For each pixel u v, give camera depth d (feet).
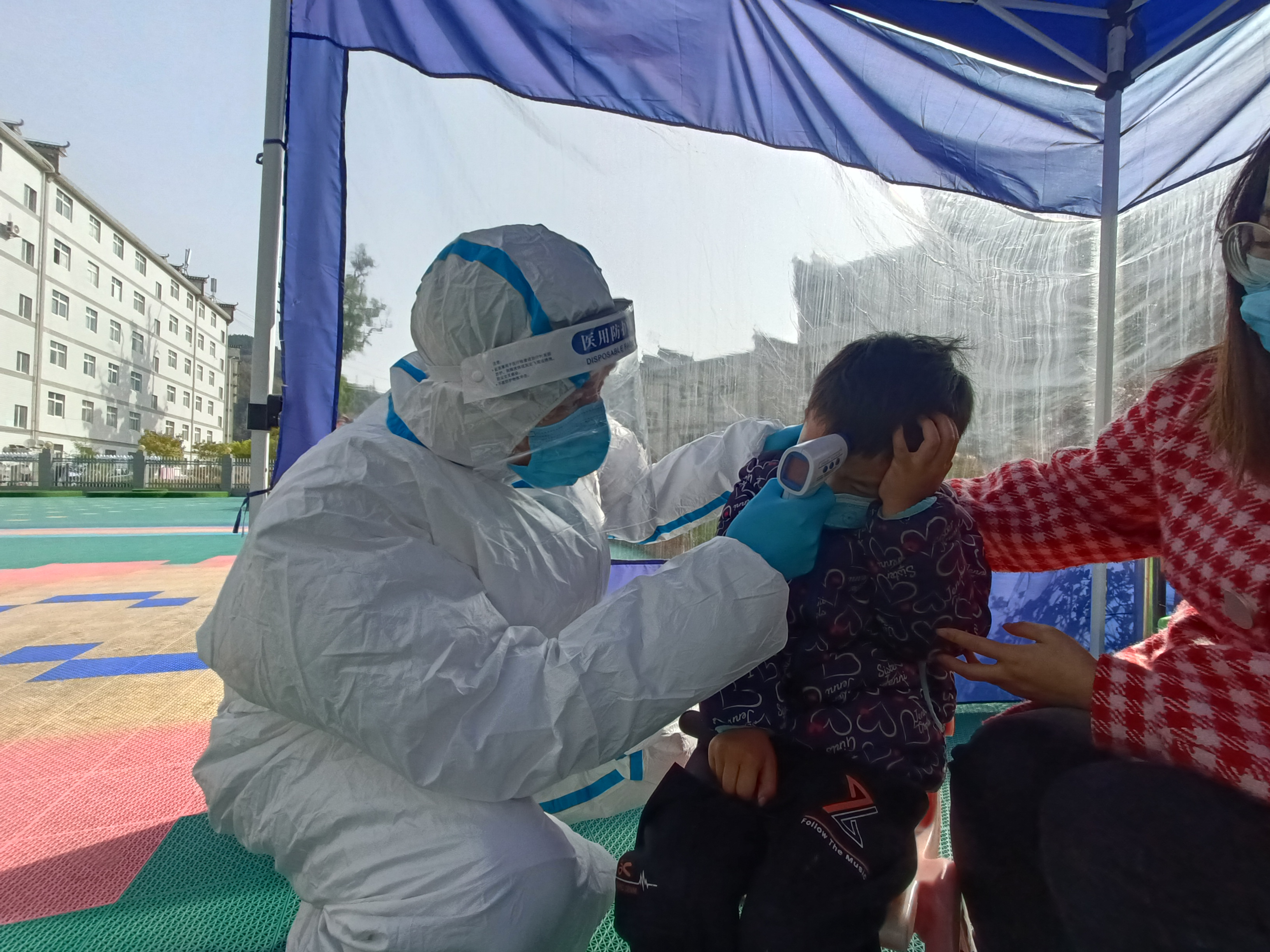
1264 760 2.40
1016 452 7.76
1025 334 7.79
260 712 3.86
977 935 3.15
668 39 6.66
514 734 3.04
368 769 3.52
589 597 4.17
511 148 6.22
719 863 3.30
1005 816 3.08
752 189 6.88
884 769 3.43
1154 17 7.48
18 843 5.59
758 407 6.84
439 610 3.19
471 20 6.15
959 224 7.61
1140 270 8.29
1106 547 4.05
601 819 6.05
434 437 3.58
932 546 3.46
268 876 5.18
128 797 6.35
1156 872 2.43
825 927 3.03
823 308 7.04
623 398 5.65
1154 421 3.51
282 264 5.76
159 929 4.58
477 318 3.34
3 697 8.95
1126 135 8.26
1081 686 2.88
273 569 3.17
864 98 7.32
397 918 3.24
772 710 3.64
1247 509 2.93
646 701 3.06
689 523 5.80
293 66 5.79
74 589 17.22
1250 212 2.87
